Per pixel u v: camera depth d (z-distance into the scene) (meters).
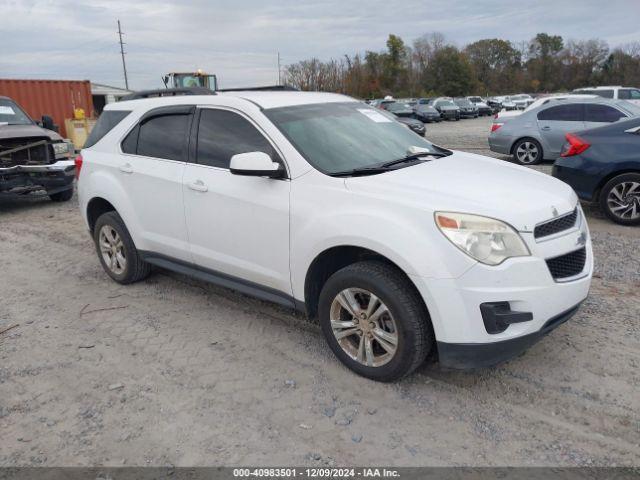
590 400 3.29
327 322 3.69
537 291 3.11
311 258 3.64
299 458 2.88
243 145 4.14
